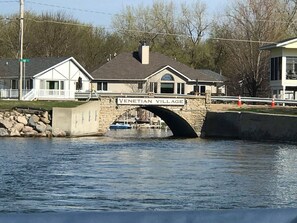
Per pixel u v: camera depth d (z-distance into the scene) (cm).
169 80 12006
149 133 10300
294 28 12762
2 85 10856
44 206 2727
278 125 7731
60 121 7988
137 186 3372
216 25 15538
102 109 8594
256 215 849
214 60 15462
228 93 12019
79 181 3544
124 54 12450
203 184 3497
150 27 15838
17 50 14288
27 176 3731
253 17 11588
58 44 14625
